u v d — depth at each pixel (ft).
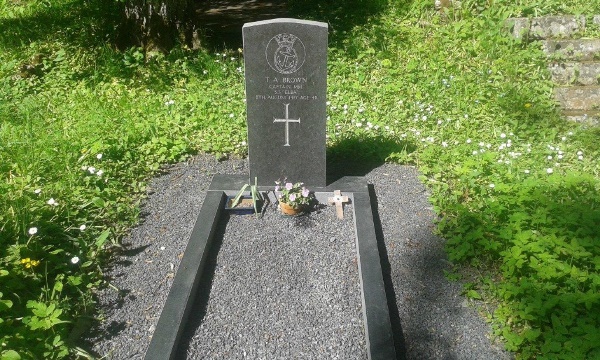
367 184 8.05
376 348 5.12
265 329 5.66
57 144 8.46
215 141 9.22
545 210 6.70
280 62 7.30
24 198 6.91
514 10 11.83
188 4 12.40
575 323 5.37
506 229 6.48
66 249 6.56
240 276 6.40
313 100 7.48
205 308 5.93
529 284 5.70
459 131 9.33
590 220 6.52
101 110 9.74
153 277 6.38
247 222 7.38
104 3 13.28
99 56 11.72
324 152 7.72
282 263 6.61
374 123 9.56
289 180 7.87
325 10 14.44
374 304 5.65
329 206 7.75
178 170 8.61
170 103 10.05
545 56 10.84
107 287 6.21
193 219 7.41
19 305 5.68
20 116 9.51
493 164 8.13
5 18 13.24
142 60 11.71
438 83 10.49
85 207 7.33
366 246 6.56
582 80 10.50
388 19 13.08
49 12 13.65
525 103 9.83
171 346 5.20
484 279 6.05
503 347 5.38
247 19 15.08
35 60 11.51
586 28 11.34
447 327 5.65
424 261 6.62
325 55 7.25
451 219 7.25
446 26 12.20
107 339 5.54
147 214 7.53
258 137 7.71
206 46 12.40
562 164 8.47
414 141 9.14
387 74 11.16
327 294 6.12
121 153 8.67
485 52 11.31
